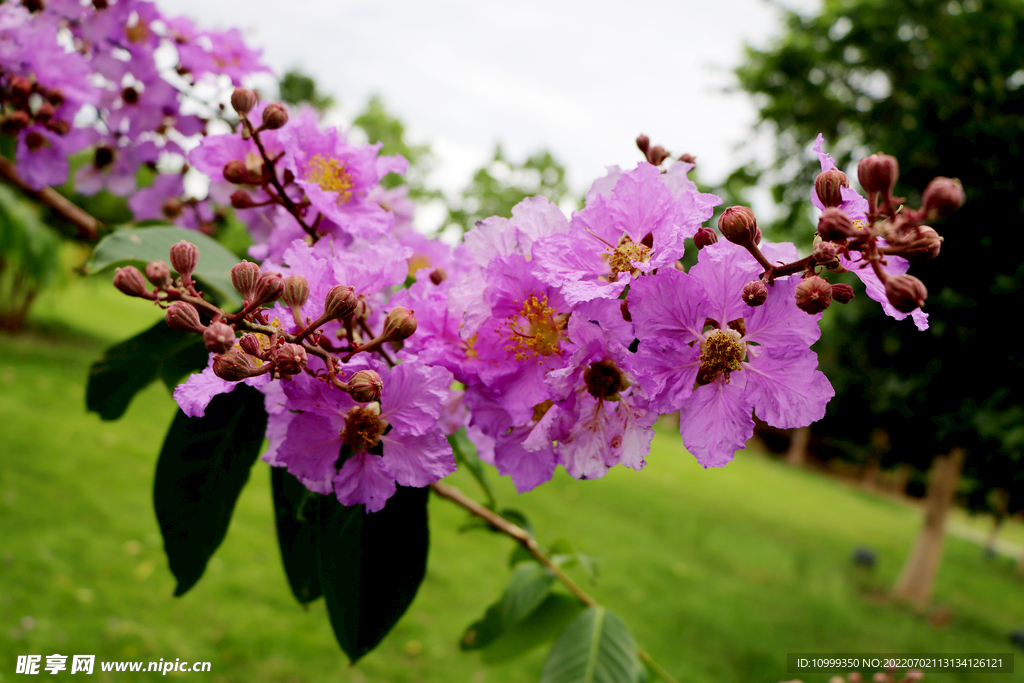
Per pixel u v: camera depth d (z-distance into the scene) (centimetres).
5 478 165
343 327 24
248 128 29
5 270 316
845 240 19
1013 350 153
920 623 228
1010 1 189
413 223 38
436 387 23
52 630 112
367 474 23
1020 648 215
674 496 348
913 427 186
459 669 132
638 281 21
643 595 189
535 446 22
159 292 21
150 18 38
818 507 450
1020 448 161
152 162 40
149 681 106
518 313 23
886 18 240
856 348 185
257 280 21
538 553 40
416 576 26
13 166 35
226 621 129
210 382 23
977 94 166
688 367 21
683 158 27
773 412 21
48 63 34
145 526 158
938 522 265
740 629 178
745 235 20
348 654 26
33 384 258
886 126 241
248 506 190
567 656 36
